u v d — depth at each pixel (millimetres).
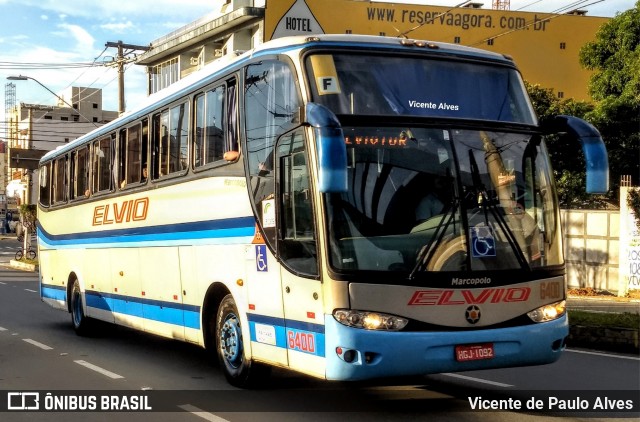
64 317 17266
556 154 24766
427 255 6746
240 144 8383
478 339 6754
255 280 7988
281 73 7586
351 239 6660
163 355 11547
